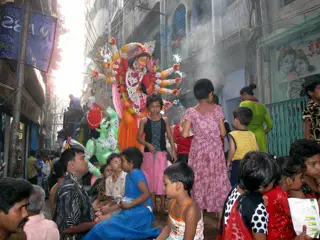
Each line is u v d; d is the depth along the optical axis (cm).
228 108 1231
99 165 695
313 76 843
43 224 262
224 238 233
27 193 188
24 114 1551
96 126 688
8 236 186
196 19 1428
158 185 529
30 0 772
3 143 1116
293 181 273
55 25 834
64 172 329
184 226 270
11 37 778
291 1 907
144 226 410
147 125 543
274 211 252
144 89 678
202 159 427
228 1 1214
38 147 2323
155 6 1812
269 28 973
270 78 979
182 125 450
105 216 461
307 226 229
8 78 948
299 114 747
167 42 1678
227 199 247
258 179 222
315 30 835
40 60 821
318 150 266
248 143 432
